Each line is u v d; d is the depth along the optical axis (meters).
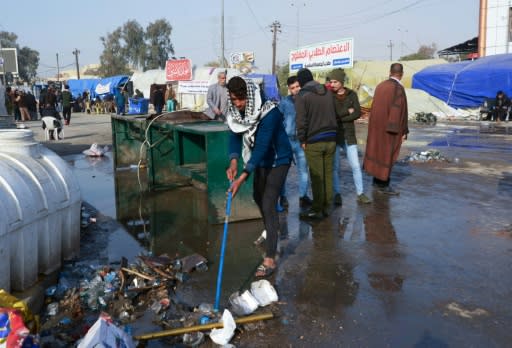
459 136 15.86
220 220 5.61
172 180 7.64
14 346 2.35
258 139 3.91
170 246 4.87
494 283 3.88
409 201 6.61
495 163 9.76
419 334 3.10
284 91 38.84
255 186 4.21
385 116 6.75
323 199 5.73
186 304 3.56
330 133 5.54
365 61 29.11
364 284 3.88
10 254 3.34
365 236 5.09
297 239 5.00
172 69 27.48
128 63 84.88
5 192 3.39
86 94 39.25
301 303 3.55
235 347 2.96
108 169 9.46
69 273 4.01
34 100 25.89
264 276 4.04
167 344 2.98
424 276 4.02
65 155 11.49
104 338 2.47
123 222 5.77
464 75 24.58
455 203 6.46
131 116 8.93
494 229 5.29
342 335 3.10
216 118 8.34
